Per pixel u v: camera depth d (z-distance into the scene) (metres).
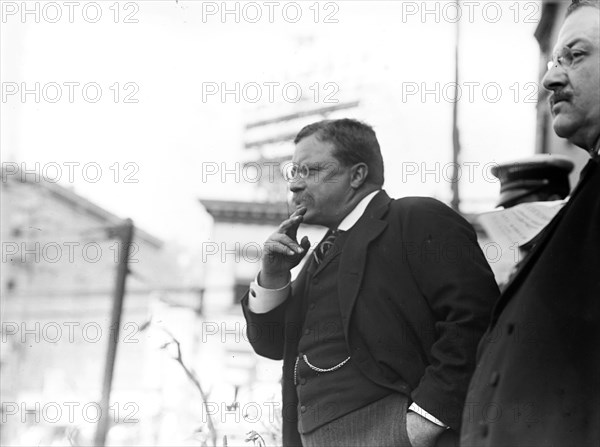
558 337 4.39
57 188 22.61
